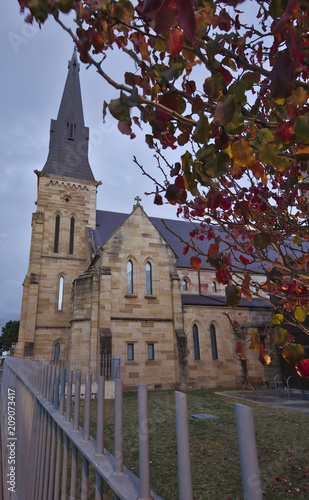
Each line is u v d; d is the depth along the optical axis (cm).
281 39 188
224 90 165
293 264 334
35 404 414
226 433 938
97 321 1989
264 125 177
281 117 216
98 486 185
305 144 179
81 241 3228
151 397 1625
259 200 324
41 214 3131
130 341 2005
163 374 2012
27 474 421
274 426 1011
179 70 172
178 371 2016
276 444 829
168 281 2241
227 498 560
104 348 1875
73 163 3656
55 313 2892
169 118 197
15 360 988
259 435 913
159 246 2302
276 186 371
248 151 160
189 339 2262
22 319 2786
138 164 273
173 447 816
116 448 174
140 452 149
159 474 657
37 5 147
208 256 261
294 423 1047
